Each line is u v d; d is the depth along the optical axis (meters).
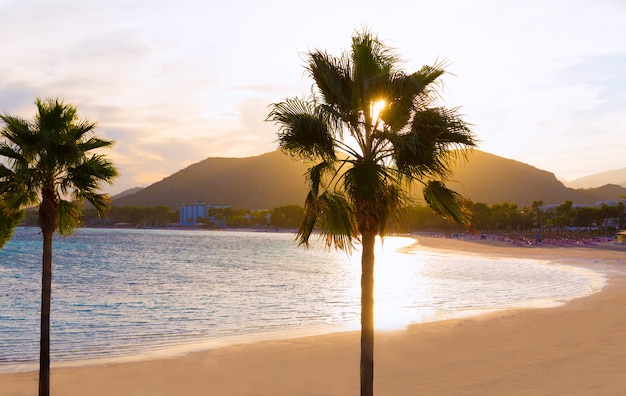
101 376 16.47
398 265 81.31
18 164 11.51
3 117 11.26
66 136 11.68
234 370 17.11
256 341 22.38
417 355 18.86
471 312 30.62
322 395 14.17
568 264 81.94
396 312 32.47
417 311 32.69
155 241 190.75
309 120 8.91
